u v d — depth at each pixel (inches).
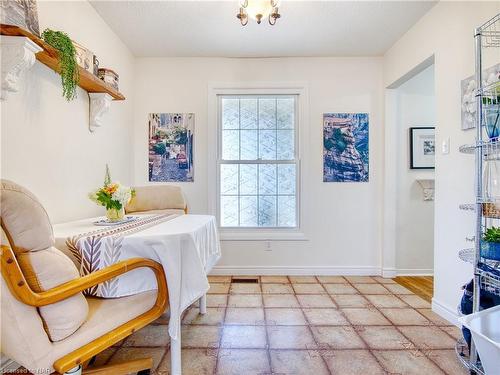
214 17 96.3
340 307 91.3
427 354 65.5
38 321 38.9
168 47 117.1
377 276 124.4
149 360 55.6
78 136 81.5
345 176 126.1
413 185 124.0
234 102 129.6
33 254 38.6
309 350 66.9
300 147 126.3
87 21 87.4
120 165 111.3
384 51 121.0
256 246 126.6
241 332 75.1
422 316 84.9
